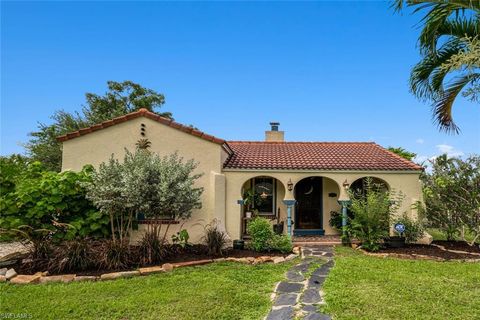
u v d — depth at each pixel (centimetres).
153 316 652
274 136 2295
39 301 729
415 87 1175
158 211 1108
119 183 1091
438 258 1141
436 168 1466
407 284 830
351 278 885
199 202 1240
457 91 1131
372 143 2156
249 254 1193
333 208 1773
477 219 1353
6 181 1124
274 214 1748
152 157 1191
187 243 1290
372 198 1323
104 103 3644
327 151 1916
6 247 1272
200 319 640
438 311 661
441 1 893
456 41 1064
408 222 1401
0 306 700
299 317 642
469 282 849
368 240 1288
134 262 1024
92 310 682
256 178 1767
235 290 802
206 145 1436
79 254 962
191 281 880
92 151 1403
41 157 2666
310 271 977
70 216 1138
